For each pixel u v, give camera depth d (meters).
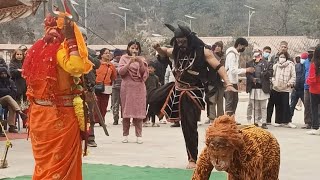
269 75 15.91
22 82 14.92
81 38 6.17
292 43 63.50
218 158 4.84
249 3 96.38
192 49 9.34
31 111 6.34
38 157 6.28
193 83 9.41
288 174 9.27
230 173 5.10
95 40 65.44
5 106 14.76
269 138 5.34
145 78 12.84
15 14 12.80
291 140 13.44
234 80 15.48
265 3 92.69
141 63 12.65
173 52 9.48
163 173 9.10
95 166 9.70
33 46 6.36
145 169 9.44
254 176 4.98
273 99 16.53
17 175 8.98
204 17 95.38
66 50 6.11
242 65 38.91
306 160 10.59
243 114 21.14
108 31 87.38
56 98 6.21
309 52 16.41
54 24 6.30
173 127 16.66
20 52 15.12
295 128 16.27
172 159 10.52
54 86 6.19
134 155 10.99
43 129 6.22
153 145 12.49
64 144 6.22
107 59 13.85
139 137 12.84
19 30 59.25
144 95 12.79
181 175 8.95
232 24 92.19
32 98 6.30
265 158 5.25
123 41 62.69
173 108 9.49
